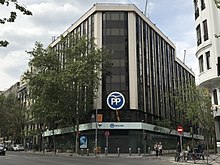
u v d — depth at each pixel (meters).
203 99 39.66
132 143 50.12
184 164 24.55
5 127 77.06
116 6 53.97
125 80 51.28
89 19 56.12
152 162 26.67
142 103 53.00
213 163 24.91
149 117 55.38
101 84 51.03
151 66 59.03
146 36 58.44
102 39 52.75
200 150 31.28
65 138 61.31
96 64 47.06
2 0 10.50
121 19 53.72
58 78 45.66
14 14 10.92
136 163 24.98
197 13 32.47
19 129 77.31
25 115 76.62
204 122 39.97
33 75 48.00
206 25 30.66
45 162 25.36
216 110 29.88
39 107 47.53
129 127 49.66
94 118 50.06
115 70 51.53
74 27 60.75
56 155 42.66
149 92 56.53
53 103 47.19
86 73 44.88
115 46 52.47
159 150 37.28
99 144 50.12
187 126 74.50
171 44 73.25
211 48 29.50
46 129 63.09
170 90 66.69
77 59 46.69
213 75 28.89
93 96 48.16
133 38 53.06
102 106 50.53
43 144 64.31
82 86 47.47
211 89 31.59
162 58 66.00
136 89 51.38
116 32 53.09
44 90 45.81
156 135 58.50
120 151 49.78
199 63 31.75
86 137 52.75
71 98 47.41
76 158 33.12
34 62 48.41
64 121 51.06
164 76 65.69
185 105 42.28
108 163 24.44
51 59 48.66
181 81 78.06
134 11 54.22
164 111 63.12
